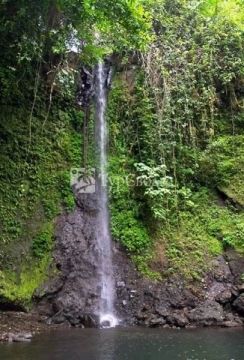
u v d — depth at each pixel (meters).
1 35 8.34
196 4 11.33
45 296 8.20
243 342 6.68
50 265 8.57
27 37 8.23
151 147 10.13
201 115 10.62
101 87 10.96
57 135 9.87
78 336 7.06
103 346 6.37
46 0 7.75
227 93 10.99
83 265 8.82
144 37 8.50
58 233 8.96
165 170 9.78
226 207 9.99
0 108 9.25
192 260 9.09
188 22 11.36
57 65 9.86
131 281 8.84
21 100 9.56
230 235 9.41
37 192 9.15
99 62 10.65
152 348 6.28
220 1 11.16
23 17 7.94
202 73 10.78
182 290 8.64
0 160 8.96
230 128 10.74
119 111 10.67
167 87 10.44
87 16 7.87
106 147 10.48
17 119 9.41
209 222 9.78
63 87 10.20
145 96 10.48
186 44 11.12
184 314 8.29
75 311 8.16
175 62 10.77
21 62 9.23
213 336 7.13
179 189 10.09
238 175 10.23
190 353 5.99
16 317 7.76
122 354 5.91
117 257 9.18
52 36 8.52
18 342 6.56
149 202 9.64
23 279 8.23
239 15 11.04
